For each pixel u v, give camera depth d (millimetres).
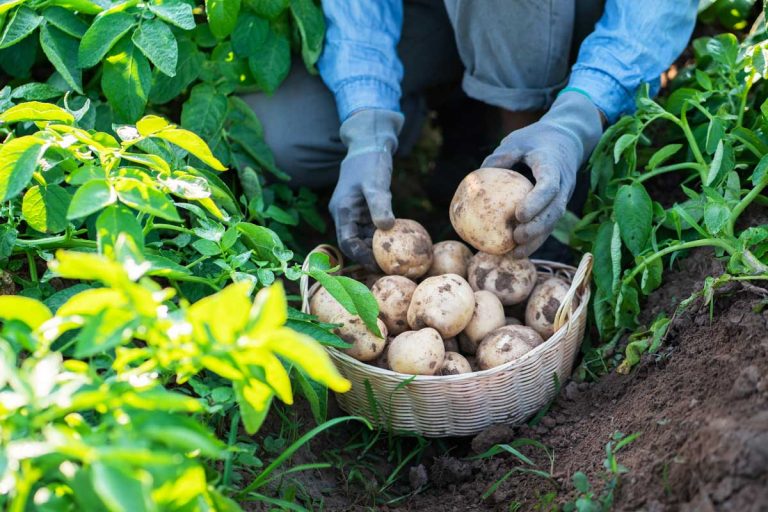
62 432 1062
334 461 1703
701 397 1396
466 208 1658
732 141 1735
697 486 1207
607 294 1750
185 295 1657
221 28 1843
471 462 1641
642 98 1757
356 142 1881
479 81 2035
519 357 1584
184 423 1100
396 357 1602
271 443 1605
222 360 1119
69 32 1777
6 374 1011
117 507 898
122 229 1269
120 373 1158
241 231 1609
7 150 1347
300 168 2135
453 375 1562
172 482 1056
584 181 2074
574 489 1418
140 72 1783
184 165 1746
